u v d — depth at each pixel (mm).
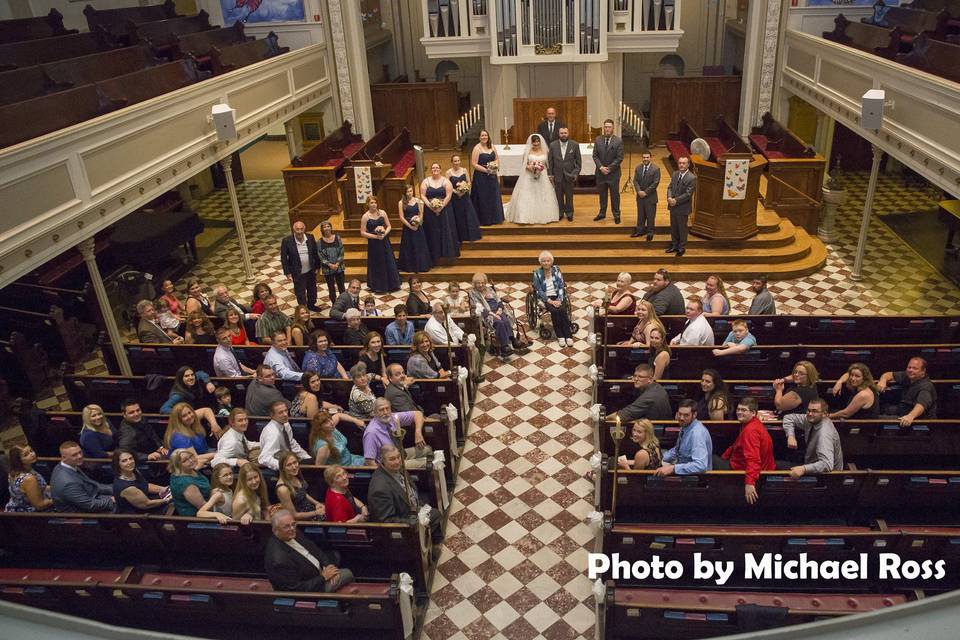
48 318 10648
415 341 8281
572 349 10484
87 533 6324
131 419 7176
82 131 8883
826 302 11328
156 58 12508
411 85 18641
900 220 14484
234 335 9375
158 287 13234
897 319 8703
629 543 5758
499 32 14820
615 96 16484
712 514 6621
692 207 12703
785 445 6938
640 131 14734
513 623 6125
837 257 12961
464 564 6773
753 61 15820
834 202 13203
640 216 12547
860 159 17500
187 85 11906
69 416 7816
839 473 6105
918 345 8109
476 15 15414
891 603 5152
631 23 15188
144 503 6402
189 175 11461
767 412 7328
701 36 19172
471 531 7176
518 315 11430
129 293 12641
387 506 6047
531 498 7602
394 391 7516
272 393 7625
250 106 13391
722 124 16438
